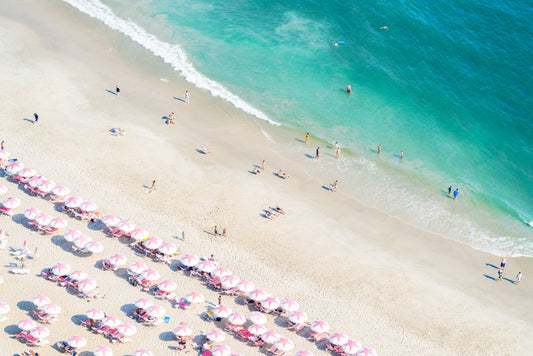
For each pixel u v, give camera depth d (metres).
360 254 61.19
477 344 52.97
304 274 57.75
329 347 50.53
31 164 65.19
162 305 52.44
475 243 64.94
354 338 51.78
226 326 51.50
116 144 70.75
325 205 67.06
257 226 62.53
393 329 53.38
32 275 52.97
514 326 55.41
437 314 55.56
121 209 61.56
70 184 63.50
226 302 54.00
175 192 65.19
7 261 53.75
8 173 62.47
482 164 76.19
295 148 75.00
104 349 46.38
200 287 54.94
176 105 79.56
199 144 73.38
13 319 48.69
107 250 56.84
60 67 83.38
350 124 80.06
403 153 76.19
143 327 50.19
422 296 57.31
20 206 59.97
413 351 51.38
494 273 61.38
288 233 62.31
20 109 73.81
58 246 56.41
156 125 75.38
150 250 57.19
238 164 71.06
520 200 71.75
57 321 49.31
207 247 58.91
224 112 79.50
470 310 56.56
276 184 68.88
